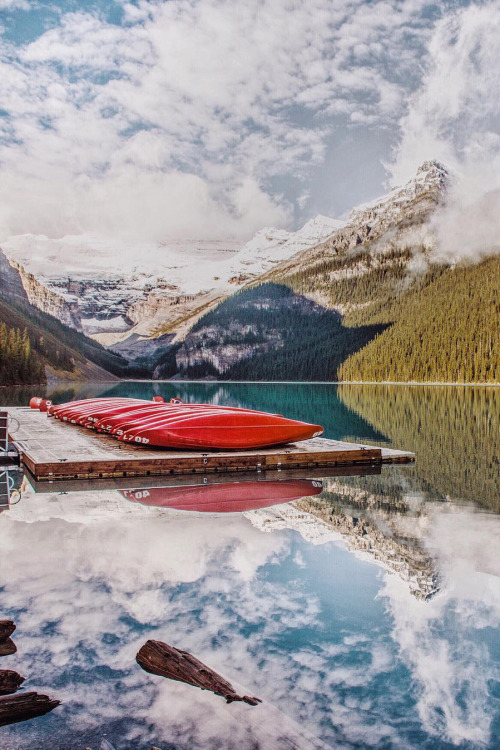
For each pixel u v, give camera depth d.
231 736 2.06
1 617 2.94
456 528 4.67
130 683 2.38
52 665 2.51
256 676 2.44
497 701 2.27
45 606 3.07
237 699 2.28
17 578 3.46
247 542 4.21
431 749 1.99
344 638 2.75
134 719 2.16
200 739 2.04
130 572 3.55
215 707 2.22
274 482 7.07
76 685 2.37
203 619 2.94
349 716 2.17
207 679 2.39
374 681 2.40
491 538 4.37
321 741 2.03
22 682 2.39
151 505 5.54
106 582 3.39
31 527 4.63
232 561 3.77
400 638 2.75
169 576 3.49
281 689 2.34
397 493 6.28
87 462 7.38
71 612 3.00
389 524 4.79
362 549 4.05
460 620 2.94
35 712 2.20
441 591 3.30
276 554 3.92
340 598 3.20
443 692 2.31
